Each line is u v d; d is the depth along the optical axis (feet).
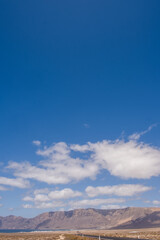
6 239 355.15
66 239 293.84
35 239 336.90
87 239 270.26
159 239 257.55
